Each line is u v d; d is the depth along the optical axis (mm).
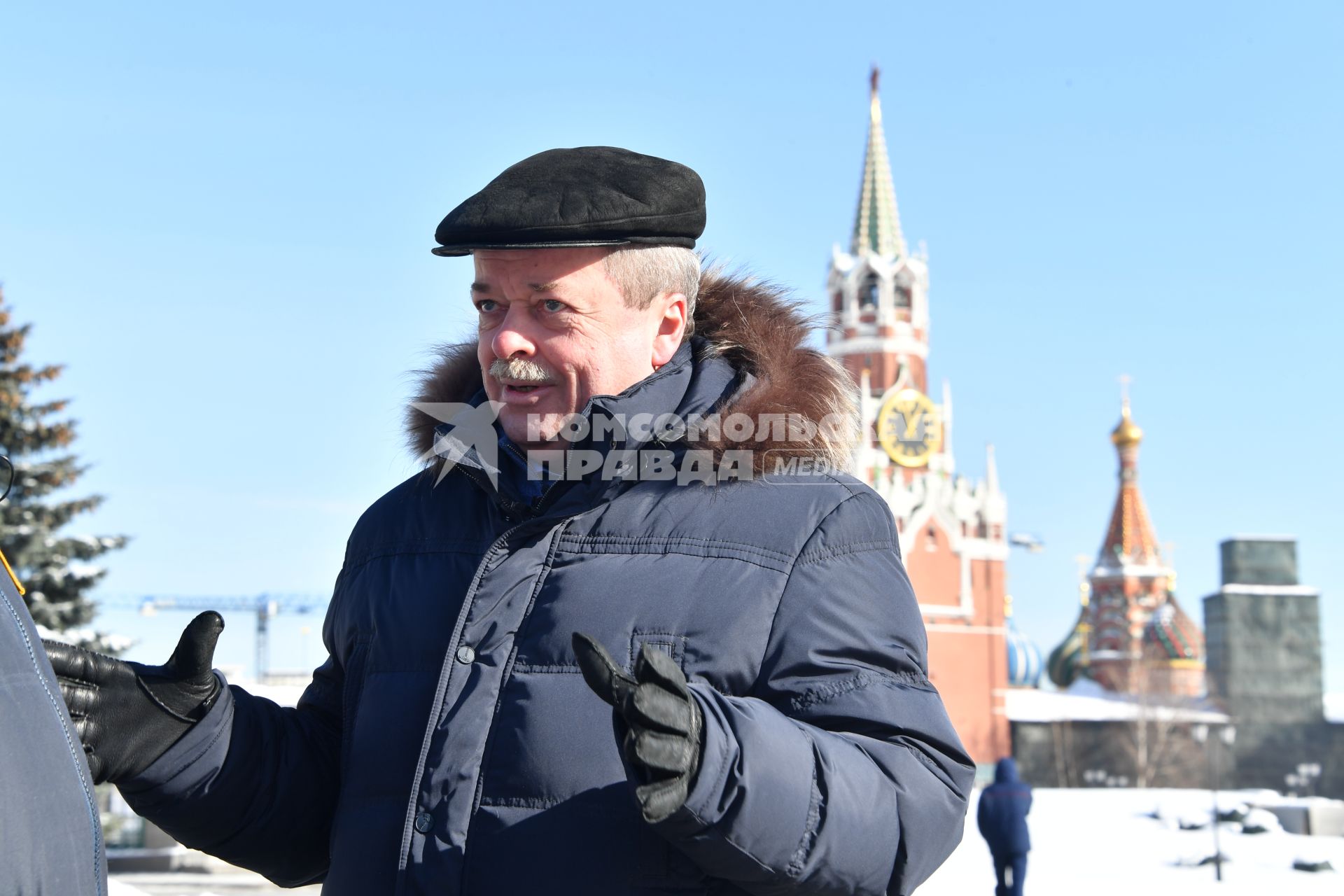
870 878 1675
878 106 65312
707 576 1853
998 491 60500
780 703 1819
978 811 12141
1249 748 64375
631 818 1749
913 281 61812
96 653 1948
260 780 2064
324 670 2248
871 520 1934
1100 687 73188
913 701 1805
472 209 1883
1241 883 19422
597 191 1897
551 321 1928
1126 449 78938
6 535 19094
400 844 1817
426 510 2115
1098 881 19500
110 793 22484
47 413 20281
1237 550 67125
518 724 1802
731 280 2188
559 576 1887
